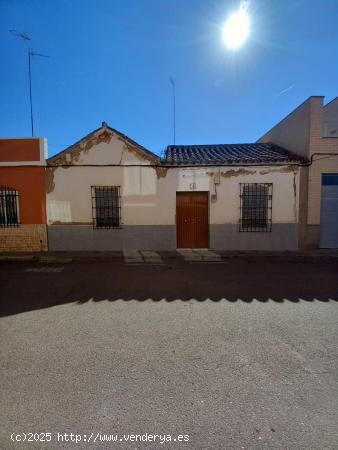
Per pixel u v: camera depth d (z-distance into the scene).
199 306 4.30
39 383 2.44
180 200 9.34
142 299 4.64
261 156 9.70
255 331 3.44
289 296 4.75
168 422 2.01
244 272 6.48
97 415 2.07
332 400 2.21
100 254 8.59
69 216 9.21
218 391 2.32
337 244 9.46
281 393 2.30
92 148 9.08
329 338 3.25
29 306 4.33
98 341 3.20
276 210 9.16
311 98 8.98
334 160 9.06
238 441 1.85
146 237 9.27
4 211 9.22
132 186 9.16
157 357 2.85
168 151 11.59
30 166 9.09
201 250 9.15
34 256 8.31
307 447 1.80
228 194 9.16
